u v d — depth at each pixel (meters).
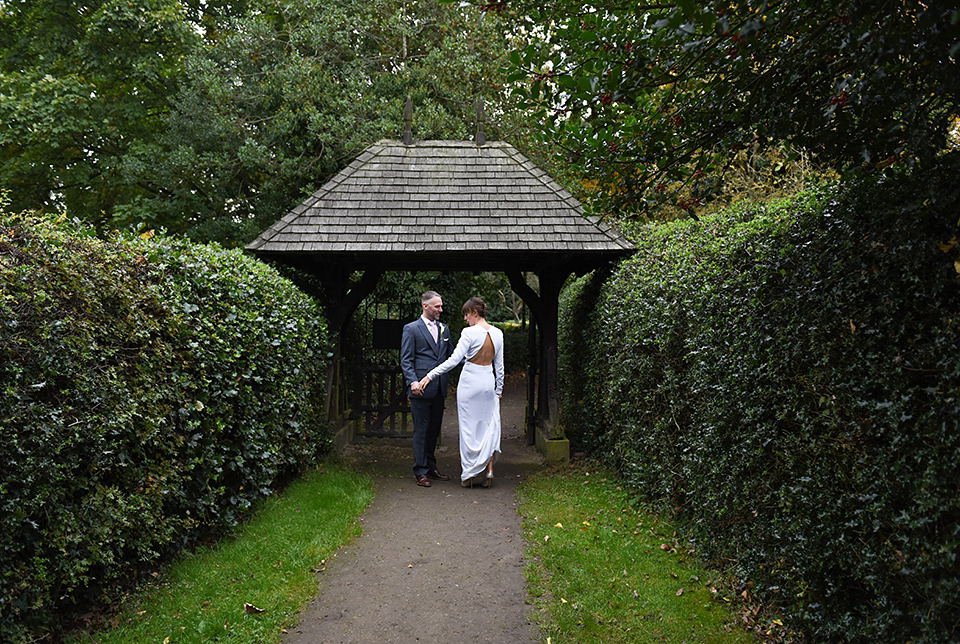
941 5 1.77
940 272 2.19
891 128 2.29
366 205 8.29
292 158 13.56
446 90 14.30
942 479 2.22
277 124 13.47
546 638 3.54
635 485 5.92
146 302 3.85
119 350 3.59
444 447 9.73
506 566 4.58
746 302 3.65
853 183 2.82
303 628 3.67
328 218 8.12
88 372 3.24
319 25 13.86
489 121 14.61
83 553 3.31
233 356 4.86
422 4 14.86
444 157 8.95
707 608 3.79
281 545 4.79
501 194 8.48
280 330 6.05
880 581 2.62
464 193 8.48
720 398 4.04
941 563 2.23
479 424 6.88
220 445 4.78
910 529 2.47
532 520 5.55
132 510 3.58
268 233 7.94
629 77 2.66
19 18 14.62
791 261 3.20
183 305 4.19
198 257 4.72
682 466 4.97
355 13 14.56
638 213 3.47
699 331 4.38
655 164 3.19
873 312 2.53
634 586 4.12
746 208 5.46
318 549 4.78
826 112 2.33
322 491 6.22
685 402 4.75
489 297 20.02
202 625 3.48
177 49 14.91
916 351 2.35
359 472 7.46
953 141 2.82
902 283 2.41
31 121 12.96
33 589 2.95
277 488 6.26
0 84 13.16
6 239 2.95
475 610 3.90
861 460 2.67
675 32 2.08
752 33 2.05
